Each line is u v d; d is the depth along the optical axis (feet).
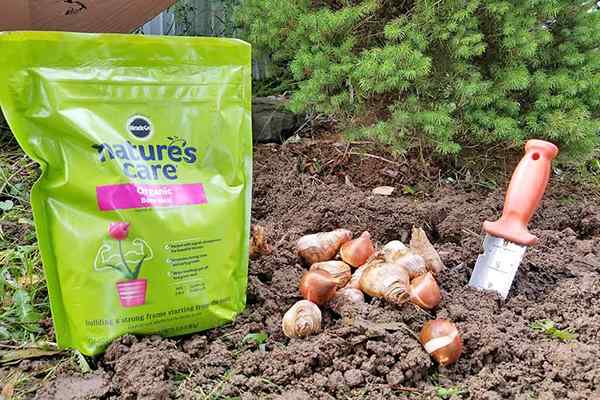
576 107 3.06
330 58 3.18
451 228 2.68
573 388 1.66
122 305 1.70
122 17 3.20
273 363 1.69
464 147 3.35
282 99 4.12
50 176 1.66
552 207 3.02
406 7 3.28
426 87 3.05
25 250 2.21
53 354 1.77
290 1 3.29
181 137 1.77
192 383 1.63
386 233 2.69
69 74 1.65
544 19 3.20
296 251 2.26
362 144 3.66
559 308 2.03
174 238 1.74
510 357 1.76
